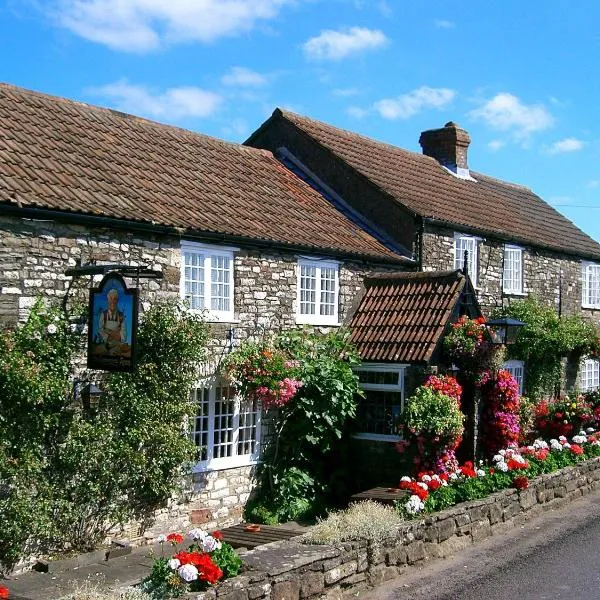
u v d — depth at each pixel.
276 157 19.61
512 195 25.27
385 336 14.33
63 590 9.13
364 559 8.55
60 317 10.12
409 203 17.45
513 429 14.77
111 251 10.99
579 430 17.59
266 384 12.45
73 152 12.66
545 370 20.59
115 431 10.70
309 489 13.65
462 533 10.26
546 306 21.38
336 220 16.58
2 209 9.61
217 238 12.34
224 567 7.32
